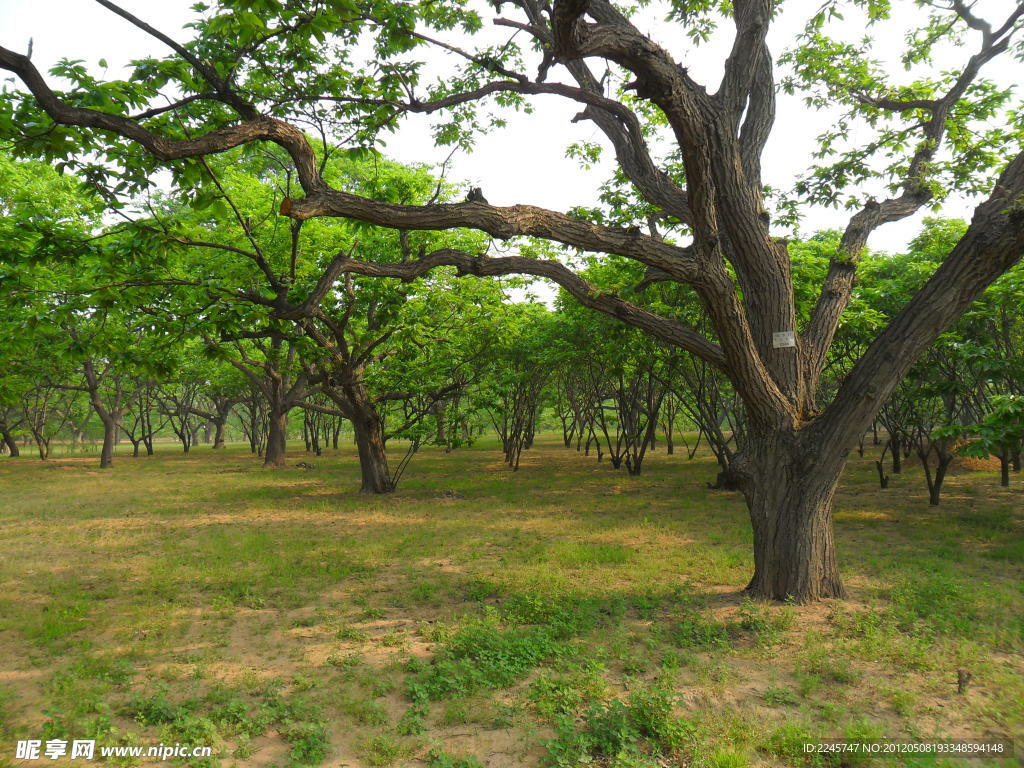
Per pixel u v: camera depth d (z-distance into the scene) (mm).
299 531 11703
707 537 10492
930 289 5902
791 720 4156
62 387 28297
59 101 3932
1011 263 5621
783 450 6742
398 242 15695
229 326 8047
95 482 21375
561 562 8820
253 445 39594
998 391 13562
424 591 7465
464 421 16656
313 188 4707
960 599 6598
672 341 6656
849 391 6277
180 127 5566
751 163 7543
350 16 4543
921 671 4895
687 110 5184
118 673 5070
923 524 11195
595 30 4547
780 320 6930
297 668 5277
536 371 22688
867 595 6926
